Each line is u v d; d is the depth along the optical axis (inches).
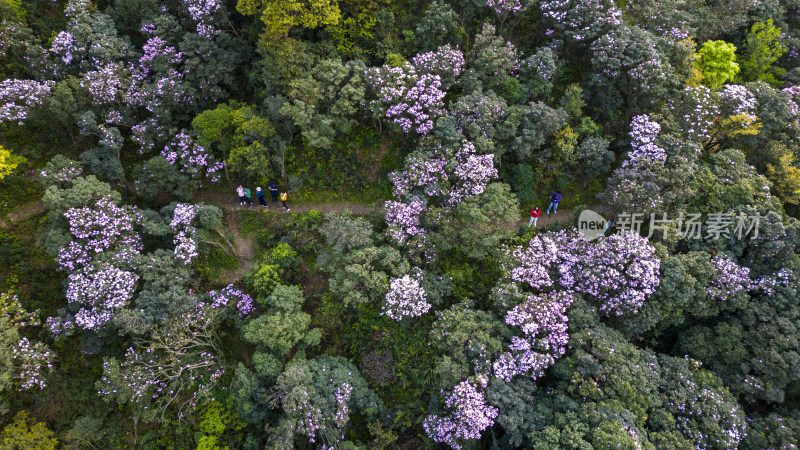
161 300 928.3
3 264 1018.7
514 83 1159.0
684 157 1106.1
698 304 1020.5
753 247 1091.3
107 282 898.1
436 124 1106.7
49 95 1040.8
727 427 924.6
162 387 979.9
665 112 1176.2
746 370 1010.1
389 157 1200.2
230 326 1074.7
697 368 1019.3
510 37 1311.5
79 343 1023.0
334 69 1085.8
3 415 948.6
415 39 1233.4
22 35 1082.7
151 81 1183.6
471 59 1214.3
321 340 1066.1
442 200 1114.1
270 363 941.2
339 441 958.4
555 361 965.2
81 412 994.7
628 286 987.3
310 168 1189.7
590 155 1152.8
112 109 1125.1
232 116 1107.9
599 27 1166.3
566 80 1285.7
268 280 999.0
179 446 996.6
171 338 933.2
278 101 1088.2
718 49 1264.8
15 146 1105.4
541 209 1218.0
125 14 1204.5
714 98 1193.4
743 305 1034.7
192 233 1026.1
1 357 853.2
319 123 1091.3
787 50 1398.9
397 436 986.7
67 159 1022.4
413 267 1053.8
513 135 1112.2
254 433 1007.0
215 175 1132.5
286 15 1007.0
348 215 1088.8
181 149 1104.8
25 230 1055.6
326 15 1058.7
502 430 954.1
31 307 1007.6
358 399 983.0
